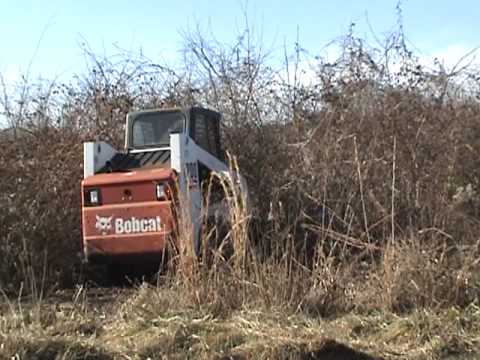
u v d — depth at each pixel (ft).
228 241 28.68
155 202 30.71
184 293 26.27
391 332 24.49
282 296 26.09
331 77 40.16
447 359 22.99
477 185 37.06
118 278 33.53
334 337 23.72
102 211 31.19
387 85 39.47
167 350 22.76
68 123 39.04
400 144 36.70
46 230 34.01
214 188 33.04
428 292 26.45
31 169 34.96
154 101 41.88
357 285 27.78
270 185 36.60
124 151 34.42
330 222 30.53
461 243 31.07
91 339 23.66
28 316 25.13
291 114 40.47
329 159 36.42
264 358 22.07
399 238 29.96
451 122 38.19
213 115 36.06
